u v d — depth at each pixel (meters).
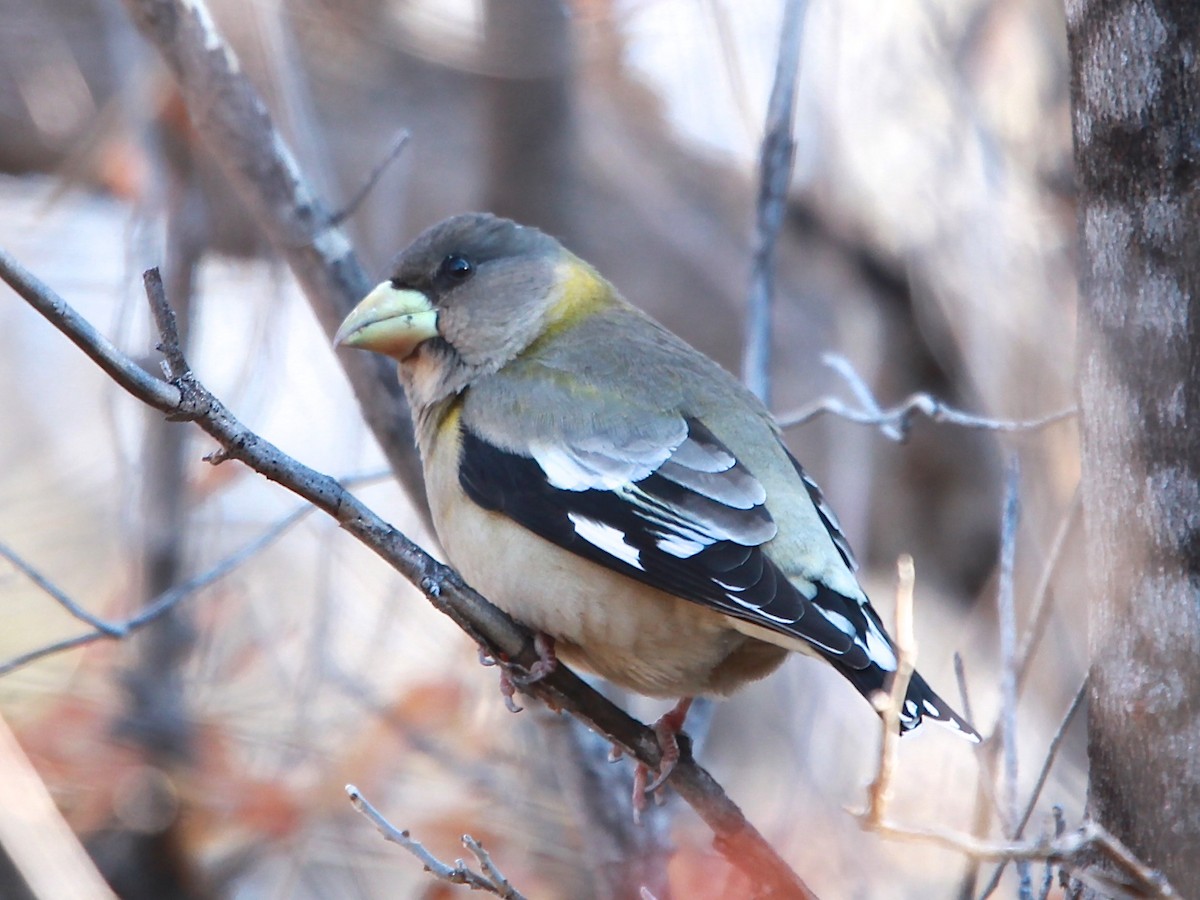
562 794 10.55
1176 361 6.05
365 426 11.32
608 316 9.36
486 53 13.13
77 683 11.00
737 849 7.57
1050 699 11.52
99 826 10.57
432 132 14.44
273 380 11.33
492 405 8.66
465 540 8.43
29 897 9.22
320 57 14.26
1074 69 6.29
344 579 11.50
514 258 9.31
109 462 13.56
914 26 13.51
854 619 7.66
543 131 13.65
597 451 8.25
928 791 11.07
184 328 11.89
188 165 11.97
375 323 9.25
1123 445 6.16
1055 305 12.31
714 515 7.91
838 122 13.91
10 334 14.35
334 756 10.66
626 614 7.93
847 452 14.10
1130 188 6.11
